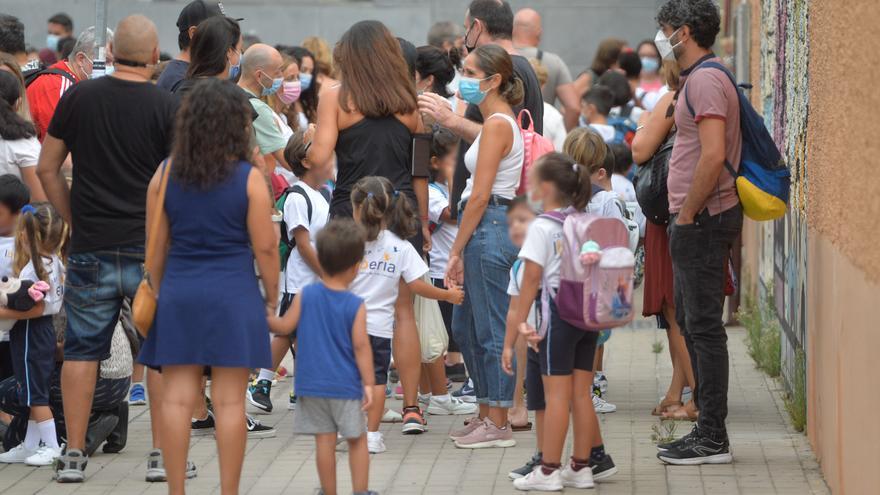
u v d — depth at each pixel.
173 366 8.83
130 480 10.41
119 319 11.13
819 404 10.55
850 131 8.74
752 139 10.27
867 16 8.05
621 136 20.47
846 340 8.94
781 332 14.21
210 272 8.63
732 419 12.52
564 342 9.70
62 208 10.35
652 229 12.48
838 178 9.34
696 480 10.20
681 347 12.55
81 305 10.06
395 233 11.09
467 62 11.05
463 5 27.56
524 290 9.62
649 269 12.52
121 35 10.09
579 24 28.34
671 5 10.38
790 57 12.75
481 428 11.53
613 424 12.50
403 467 10.84
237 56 11.22
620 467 10.69
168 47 27.27
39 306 10.73
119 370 11.08
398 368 12.12
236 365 8.61
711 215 10.30
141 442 11.87
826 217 10.05
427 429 12.37
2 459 11.02
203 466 10.92
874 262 7.83
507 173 11.06
